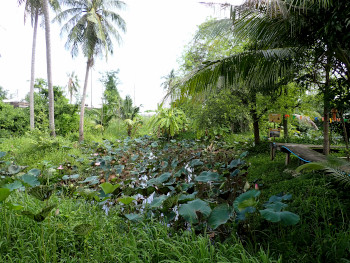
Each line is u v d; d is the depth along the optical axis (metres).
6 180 3.18
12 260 2.20
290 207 2.94
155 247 2.54
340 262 1.99
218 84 4.44
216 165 5.14
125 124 16.75
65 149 8.55
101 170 6.21
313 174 3.74
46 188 2.41
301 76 4.90
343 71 4.23
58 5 13.20
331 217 2.48
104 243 2.52
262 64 4.08
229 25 4.08
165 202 2.86
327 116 4.91
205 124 8.57
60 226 2.45
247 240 2.73
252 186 3.77
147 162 7.08
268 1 3.26
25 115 15.20
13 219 2.69
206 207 2.71
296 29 3.73
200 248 2.23
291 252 2.26
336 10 3.23
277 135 6.99
